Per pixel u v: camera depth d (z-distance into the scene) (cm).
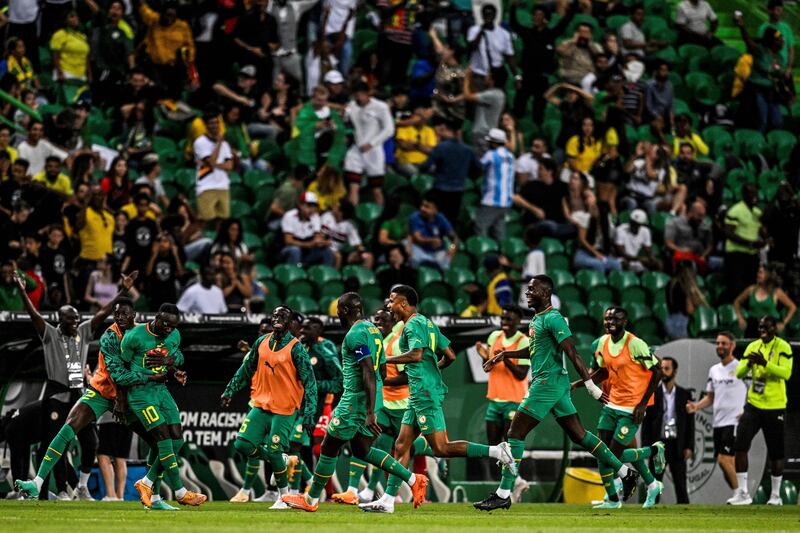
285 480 3884
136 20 7319
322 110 7050
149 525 2786
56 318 4678
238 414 4900
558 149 7650
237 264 5975
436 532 2652
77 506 3850
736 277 7069
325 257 6488
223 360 4888
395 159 7344
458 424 5034
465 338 5059
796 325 6900
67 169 6291
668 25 9288
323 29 7425
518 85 8112
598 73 8012
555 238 7025
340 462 4828
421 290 6412
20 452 4591
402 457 3859
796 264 7306
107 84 6912
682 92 8700
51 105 6769
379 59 7588
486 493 4978
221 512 3547
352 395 3453
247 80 7081
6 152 5997
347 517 3341
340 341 5091
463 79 7562
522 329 5091
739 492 5100
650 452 4328
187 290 5622
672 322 6638
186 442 4816
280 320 3788
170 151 6956
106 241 5803
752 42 8712
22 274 5156
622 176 7575
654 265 7181
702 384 5312
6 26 6950
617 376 4272
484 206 6944
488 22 7631
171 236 5788
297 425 4412
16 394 4631
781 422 5084
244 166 6912
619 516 3762
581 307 6600
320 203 6706
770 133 8731
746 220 7069
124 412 3647
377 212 6988
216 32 7194
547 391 3609
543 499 5041
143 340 3575
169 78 7025
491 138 6962
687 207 7525
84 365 4381
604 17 8825
